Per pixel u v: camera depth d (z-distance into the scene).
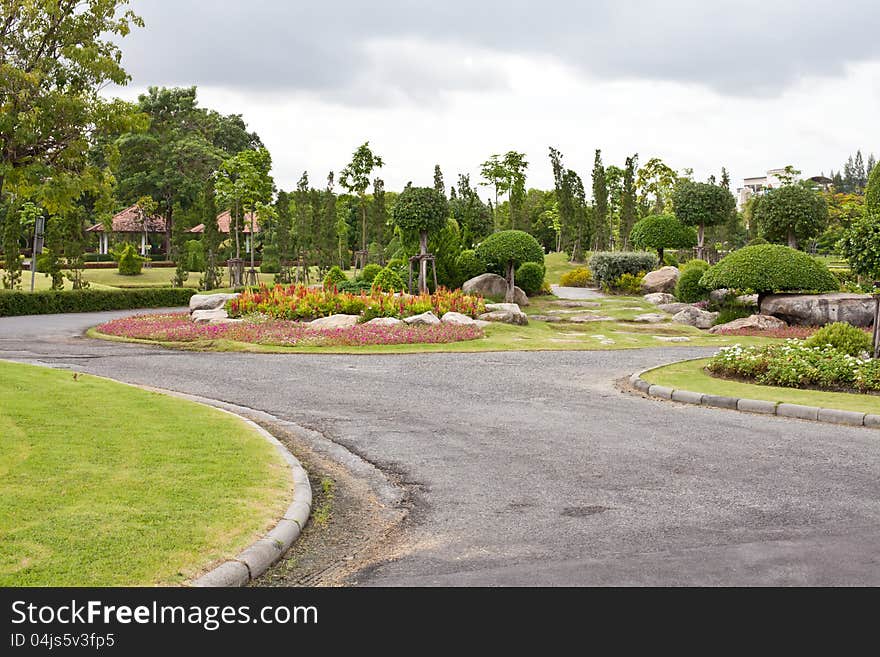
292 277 47.25
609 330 23.55
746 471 7.07
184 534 5.04
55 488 5.80
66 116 20.34
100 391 10.09
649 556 4.95
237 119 85.06
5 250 35.19
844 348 13.62
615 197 66.88
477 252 30.70
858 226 13.08
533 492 6.48
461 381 12.85
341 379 13.04
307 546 5.34
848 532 5.36
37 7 20.31
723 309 26.53
